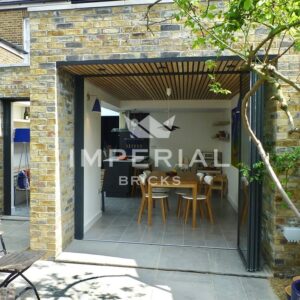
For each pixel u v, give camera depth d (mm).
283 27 1833
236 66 3879
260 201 3529
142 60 3592
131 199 7520
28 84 5582
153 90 6359
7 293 2514
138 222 5480
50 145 3832
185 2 2121
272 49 3379
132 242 4469
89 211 5223
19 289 3156
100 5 3631
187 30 3498
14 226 5270
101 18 3652
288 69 3363
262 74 1890
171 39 3539
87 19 3678
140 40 3592
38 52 3785
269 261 3666
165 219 5727
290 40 3330
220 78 4848
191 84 5578
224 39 2186
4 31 8203
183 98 7766
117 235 4785
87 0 6160
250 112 3426
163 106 8156
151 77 4855
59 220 3996
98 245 4336
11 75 5617
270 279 3438
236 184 6410
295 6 1925
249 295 3098
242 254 3902
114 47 3639
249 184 3545
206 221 5621
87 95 4992
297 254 3457
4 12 8195
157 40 3559
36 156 3855
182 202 6723
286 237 3271
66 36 3723
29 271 3562
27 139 6051
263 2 1885
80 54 3705
